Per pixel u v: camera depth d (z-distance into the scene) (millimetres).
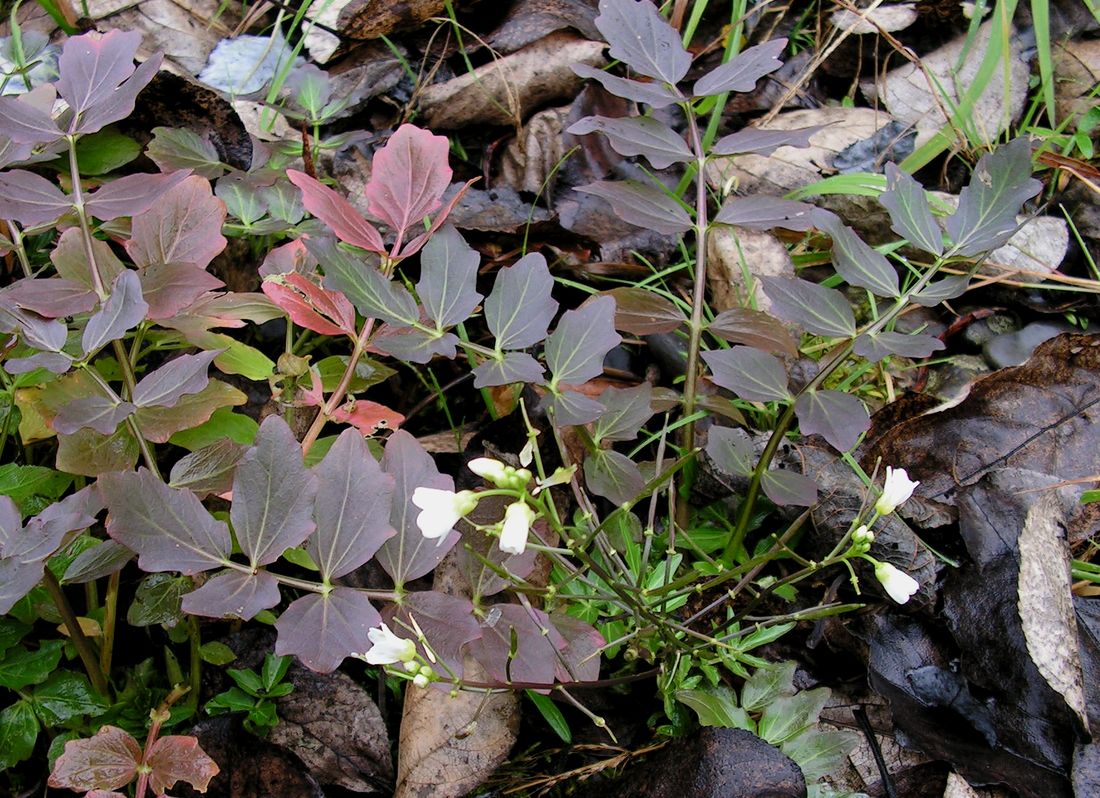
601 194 230
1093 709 208
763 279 214
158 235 215
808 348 276
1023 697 209
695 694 203
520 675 189
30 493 211
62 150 248
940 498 237
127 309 185
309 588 178
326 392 232
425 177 210
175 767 178
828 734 198
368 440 219
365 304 194
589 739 213
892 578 180
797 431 253
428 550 183
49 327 193
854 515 232
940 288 212
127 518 171
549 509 183
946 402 246
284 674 212
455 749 205
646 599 214
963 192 218
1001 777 204
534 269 199
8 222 225
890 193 218
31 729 199
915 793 208
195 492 190
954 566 227
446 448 253
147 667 215
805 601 232
